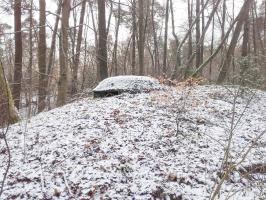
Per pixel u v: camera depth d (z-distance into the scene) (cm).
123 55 3025
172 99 903
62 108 957
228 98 1045
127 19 2280
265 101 1073
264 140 746
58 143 679
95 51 1384
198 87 1180
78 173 570
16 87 1199
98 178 553
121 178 556
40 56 1512
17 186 543
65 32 1043
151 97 935
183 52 2934
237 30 1451
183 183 557
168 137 711
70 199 508
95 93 1080
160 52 3631
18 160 635
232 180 578
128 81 1059
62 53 1055
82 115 836
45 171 584
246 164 620
